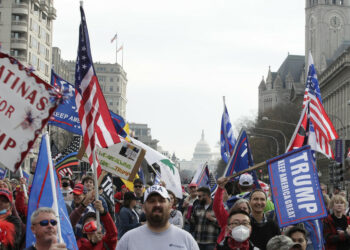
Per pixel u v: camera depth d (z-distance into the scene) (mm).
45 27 105312
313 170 10445
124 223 13930
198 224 13516
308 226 11547
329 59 172500
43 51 104125
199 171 20844
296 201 10367
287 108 116062
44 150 8102
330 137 15656
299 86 163625
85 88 9781
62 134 84562
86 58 9812
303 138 13289
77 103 9805
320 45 180875
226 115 18078
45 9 102500
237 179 14117
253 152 115438
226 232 8758
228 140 17984
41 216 6840
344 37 181750
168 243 7055
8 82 6531
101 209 9219
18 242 8820
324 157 107188
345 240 12320
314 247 11500
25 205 11102
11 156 6477
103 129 9984
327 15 181125
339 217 12523
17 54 92938
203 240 13445
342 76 106438
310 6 187125
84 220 9688
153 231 7129
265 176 91750
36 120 6477
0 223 8422
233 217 8578
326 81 118062
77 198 12461
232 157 12523
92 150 9531
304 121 13266
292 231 9133
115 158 11398
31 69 6492
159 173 17875
